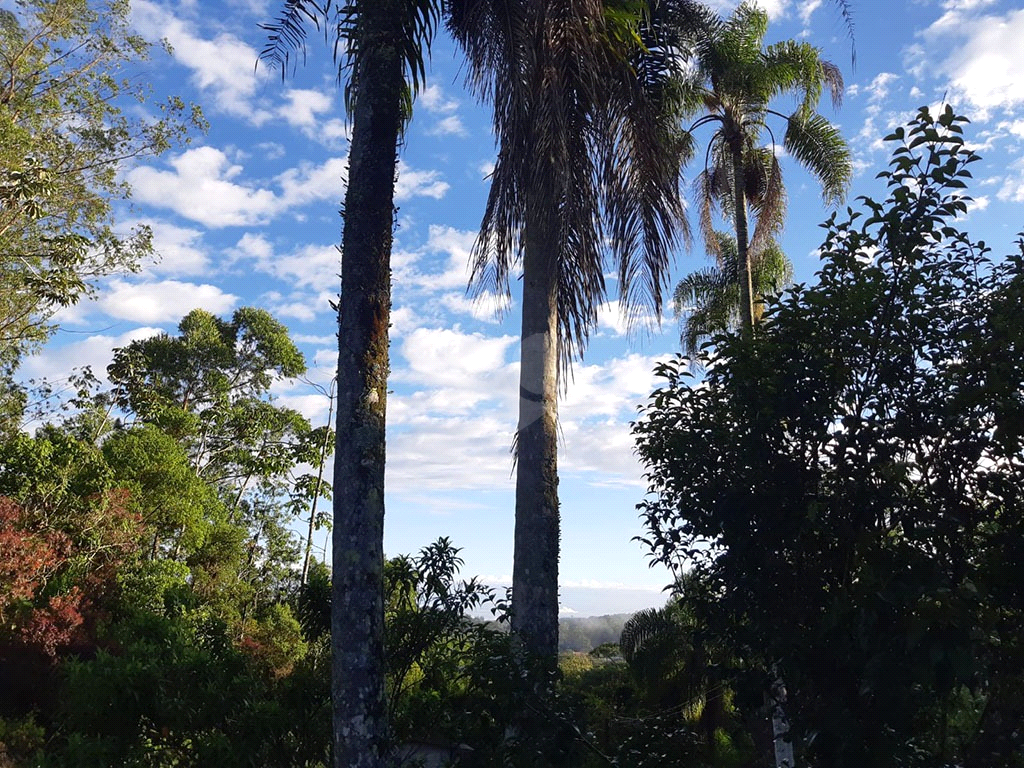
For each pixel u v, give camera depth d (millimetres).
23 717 11656
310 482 27984
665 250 8188
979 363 4160
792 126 14984
